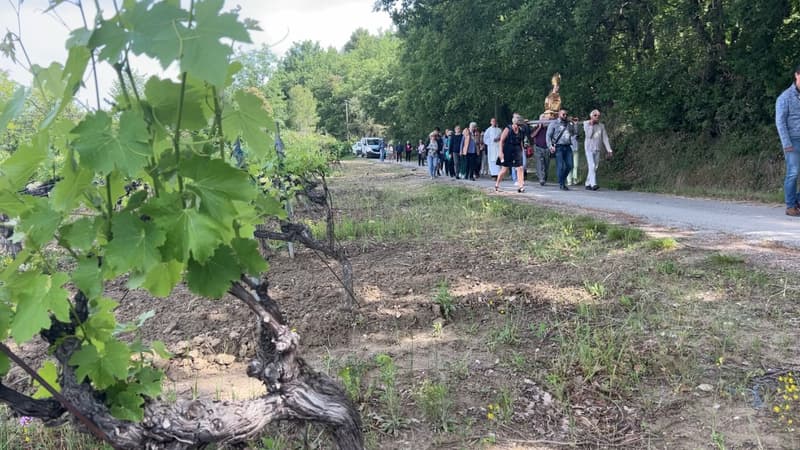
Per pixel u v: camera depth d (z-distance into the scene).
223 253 1.56
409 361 4.04
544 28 17.02
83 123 1.27
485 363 3.92
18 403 1.66
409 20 23.44
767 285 4.91
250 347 4.44
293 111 74.12
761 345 3.84
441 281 5.77
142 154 1.30
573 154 16.64
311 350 4.39
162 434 1.68
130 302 5.67
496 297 5.16
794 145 8.41
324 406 2.01
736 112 13.94
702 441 2.94
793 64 12.82
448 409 3.36
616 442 3.01
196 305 5.39
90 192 1.50
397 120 52.59
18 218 1.61
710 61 14.73
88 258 1.53
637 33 17.70
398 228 8.94
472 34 21.02
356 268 6.63
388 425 3.20
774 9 12.54
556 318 4.59
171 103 1.46
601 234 7.54
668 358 3.70
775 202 10.47
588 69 18.23
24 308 1.50
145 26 1.18
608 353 3.76
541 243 7.21
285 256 7.42
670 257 6.05
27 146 1.38
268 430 3.11
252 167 3.07
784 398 3.18
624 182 15.74
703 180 14.06
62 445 3.14
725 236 7.01
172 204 1.42
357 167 36.72
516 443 3.03
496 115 27.33
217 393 3.69
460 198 12.73
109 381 1.64
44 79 1.33
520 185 13.81
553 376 3.57
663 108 15.57
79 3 1.26
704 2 14.68
